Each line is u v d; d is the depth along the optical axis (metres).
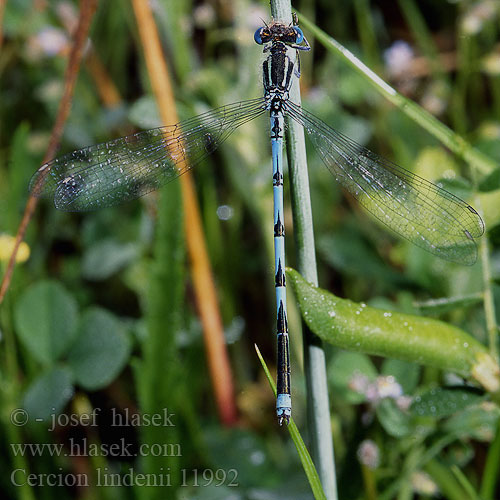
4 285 0.13
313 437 0.12
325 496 0.12
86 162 0.14
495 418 0.13
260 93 0.15
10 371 0.14
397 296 0.16
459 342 0.12
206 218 0.16
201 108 0.15
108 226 0.16
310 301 0.12
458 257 0.13
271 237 0.15
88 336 0.14
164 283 0.14
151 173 0.14
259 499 0.14
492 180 0.13
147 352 0.14
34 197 0.14
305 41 0.14
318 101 0.16
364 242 0.15
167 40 0.16
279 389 0.13
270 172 0.15
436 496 0.14
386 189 0.14
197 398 0.15
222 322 0.16
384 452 0.13
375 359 0.15
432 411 0.12
